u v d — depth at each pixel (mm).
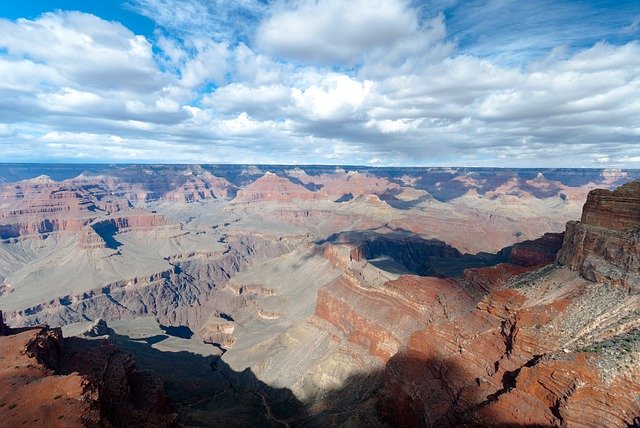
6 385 44188
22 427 35531
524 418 41375
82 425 36438
